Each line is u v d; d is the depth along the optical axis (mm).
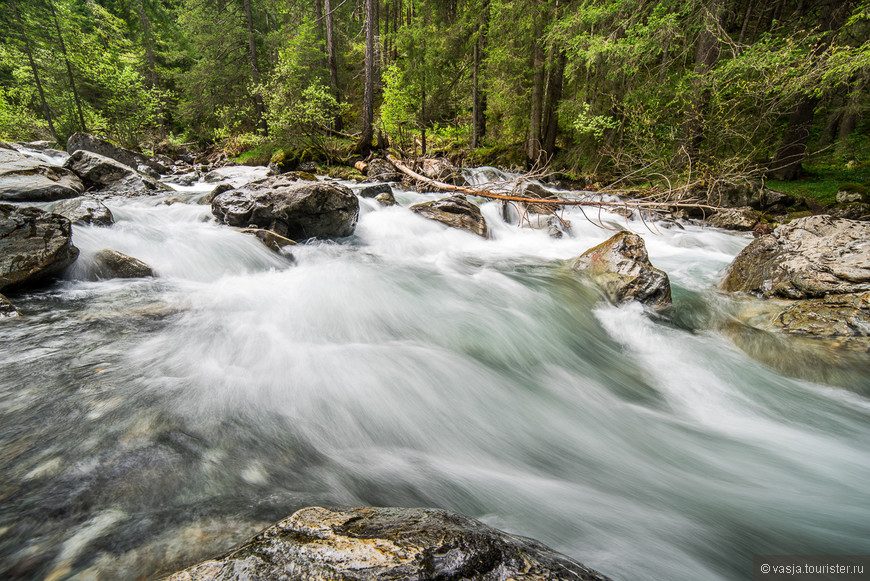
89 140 14406
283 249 6609
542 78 17156
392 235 8164
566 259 7582
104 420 2322
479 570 1140
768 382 3969
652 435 3221
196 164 20562
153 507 1749
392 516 1405
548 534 2049
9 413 2312
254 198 7176
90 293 4422
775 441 3191
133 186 10109
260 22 25375
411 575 1082
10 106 20047
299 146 18094
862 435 3275
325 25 23078
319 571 1111
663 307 5273
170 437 2248
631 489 2559
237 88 23047
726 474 2783
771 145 12977
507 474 2566
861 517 2377
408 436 2811
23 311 3791
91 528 1601
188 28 23141
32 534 1554
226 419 2523
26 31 19531
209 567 1182
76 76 20812
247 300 4637
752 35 16172
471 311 4977
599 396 3713
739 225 10117
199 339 3580
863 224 5223
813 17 11805
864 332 3924
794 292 4930
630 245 5863
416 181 13898
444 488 2299
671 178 10781
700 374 4129
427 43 19078
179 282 5156
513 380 3754
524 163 17375
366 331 4297
